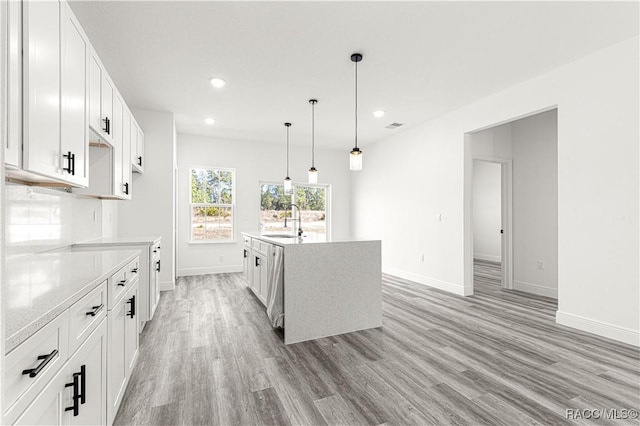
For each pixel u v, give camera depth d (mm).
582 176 2920
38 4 1306
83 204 2861
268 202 6418
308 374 2139
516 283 4656
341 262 2943
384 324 3146
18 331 721
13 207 1715
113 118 2635
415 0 2129
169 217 4352
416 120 4828
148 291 3004
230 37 2559
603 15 2285
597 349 2514
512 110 3564
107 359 1455
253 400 1834
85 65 1902
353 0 2127
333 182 7023
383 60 2945
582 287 2924
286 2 2148
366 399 1847
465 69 3131
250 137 5875
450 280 4457
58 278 1278
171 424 1618
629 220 2609
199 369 2197
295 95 3779
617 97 2682
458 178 4324
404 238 5430
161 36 2535
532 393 1902
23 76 1205
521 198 4621
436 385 1998
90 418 1250
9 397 712
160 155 4320
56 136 1484
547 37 2576
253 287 4102
